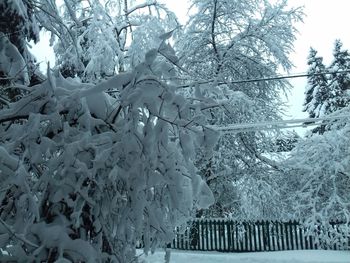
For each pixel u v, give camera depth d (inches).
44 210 144.9
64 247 135.5
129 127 139.8
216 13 719.7
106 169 143.5
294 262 522.0
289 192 714.8
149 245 145.5
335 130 680.4
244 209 685.3
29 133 144.1
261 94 729.0
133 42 593.9
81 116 151.1
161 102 141.5
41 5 289.1
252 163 692.7
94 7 613.3
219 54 724.0
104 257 145.9
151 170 140.4
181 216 157.3
